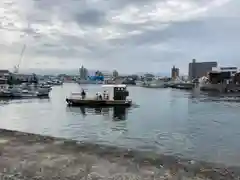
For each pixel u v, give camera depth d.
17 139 7.25
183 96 78.06
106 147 6.56
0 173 4.88
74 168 5.11
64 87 129.12
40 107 46.69
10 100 59.72
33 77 124.81
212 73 110.44
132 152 6.13
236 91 91.50
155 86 145.25
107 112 40.00
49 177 4.69
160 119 32.62
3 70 119.50
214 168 5.12
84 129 25.50
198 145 18.14
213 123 29.20
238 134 22.41
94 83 176.88
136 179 4.58
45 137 7.49
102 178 4.62
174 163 5.39
